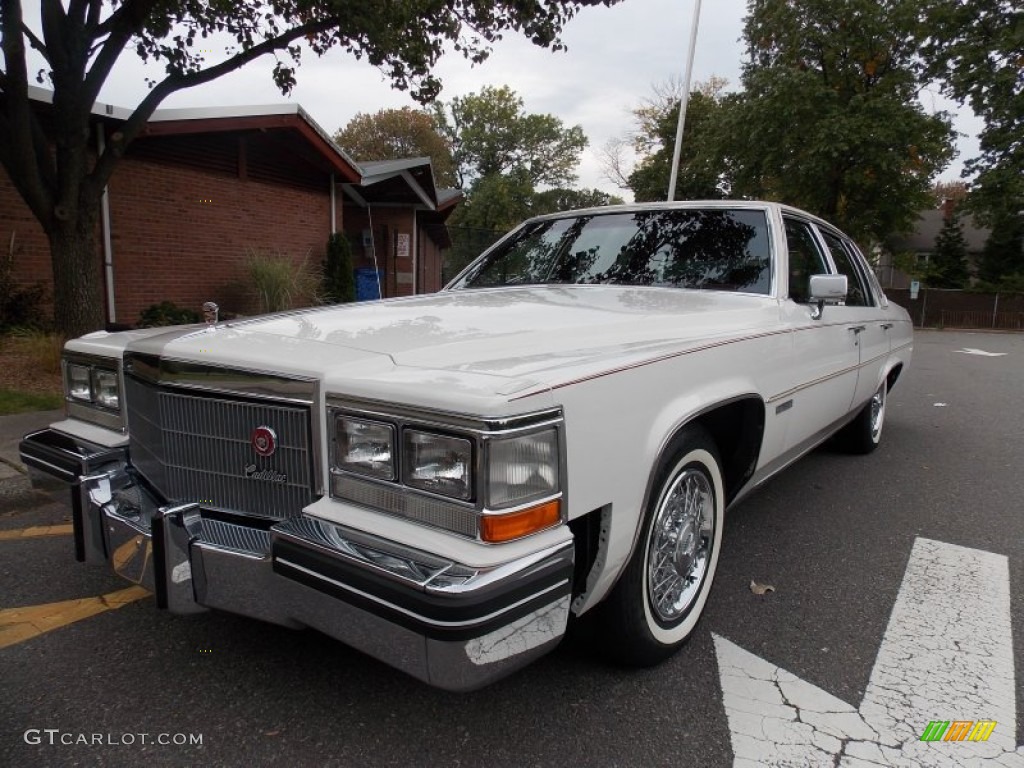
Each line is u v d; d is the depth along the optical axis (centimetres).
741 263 326
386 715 207
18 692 218
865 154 2156
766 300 305
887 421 679
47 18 653
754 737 200
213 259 1135
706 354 236
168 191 1055
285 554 174
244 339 216
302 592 174
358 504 178
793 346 305
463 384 163
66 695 217
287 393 190
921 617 274
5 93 630
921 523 383
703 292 315
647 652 226
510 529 156
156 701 214
